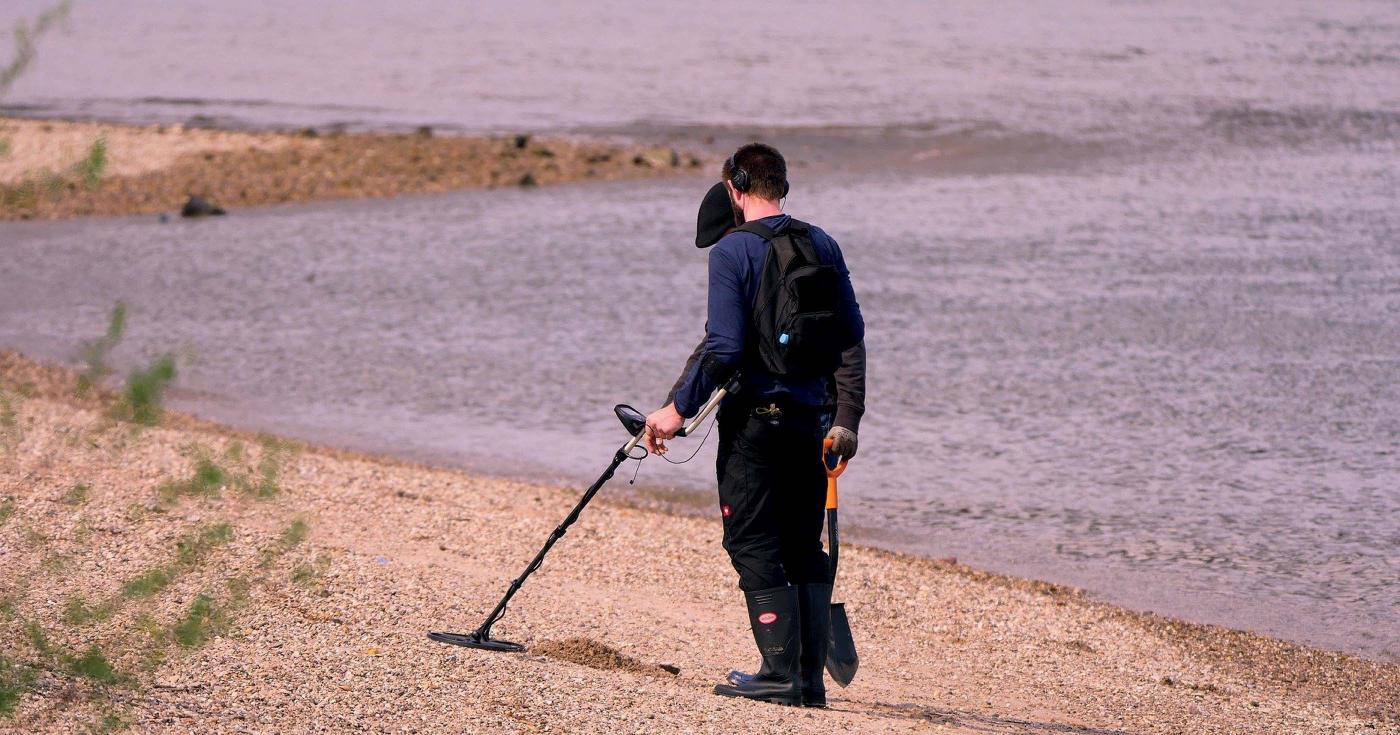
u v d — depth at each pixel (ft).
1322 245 253.85
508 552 101.60
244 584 62.85
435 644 70.28
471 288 220.23
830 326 64.64
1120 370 173.27
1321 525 122.52
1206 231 268.00
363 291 218.38
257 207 298.97
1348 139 388.98
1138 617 101.30
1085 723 76.95
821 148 385.29
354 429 148.56
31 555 76.54
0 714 50.62
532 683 65.00
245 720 55.77
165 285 222.48
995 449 143.64
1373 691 89.35
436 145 367.66
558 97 485.97
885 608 98.53
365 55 622.95
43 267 236.63
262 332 192.44
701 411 66.39
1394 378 169.99
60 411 128.88
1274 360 178.19
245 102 467.93
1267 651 95.81
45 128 370.53
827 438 66.54
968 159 367.25
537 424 152.35
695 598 95.96
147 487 97.45
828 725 65.05
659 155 358.43
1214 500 128.88
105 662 54.34
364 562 87.97
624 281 225.35
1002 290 217.56
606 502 125.59
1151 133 403.34
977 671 86.28
